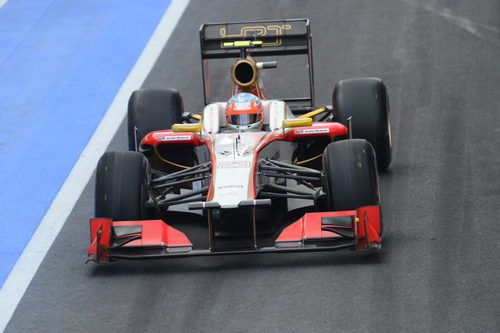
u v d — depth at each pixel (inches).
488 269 1136.2
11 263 1315.2
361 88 1485.0
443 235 1252.5
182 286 1162.0
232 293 1130.0
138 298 1143.0
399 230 1283.2
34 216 1502.2
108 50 2370.8
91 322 1097.4
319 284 1132.5
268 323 1049.5
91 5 2699.3
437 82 1987.0
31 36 2487.7
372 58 2196.1
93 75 2218.3
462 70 2052.2
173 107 1524.4
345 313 1056.8
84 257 1304.1
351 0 2674.7
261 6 2647.6
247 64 1444.4
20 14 2650.1
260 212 1250.6
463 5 2554.1
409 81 2012.8
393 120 1777.8
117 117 1967.3
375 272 1152.8
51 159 1766.7
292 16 2546.8
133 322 1083.9
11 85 2186.3
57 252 1337.4
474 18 2434.8
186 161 1438.2
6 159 1781.5
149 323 1077.1
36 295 1194.6
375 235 1159.6
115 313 1111.6
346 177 1208.8
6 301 1190.3
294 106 1818.4
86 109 2022.6
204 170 1283.2
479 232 1250.6
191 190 1432.1
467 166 1512.1
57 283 1222.3
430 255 1190.3
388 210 1360.7
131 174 1251.2
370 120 1464.1
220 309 1093.1
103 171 1254.3
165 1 2731.3
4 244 1390.3
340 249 1146.7
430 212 1338.6
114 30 2508.6
